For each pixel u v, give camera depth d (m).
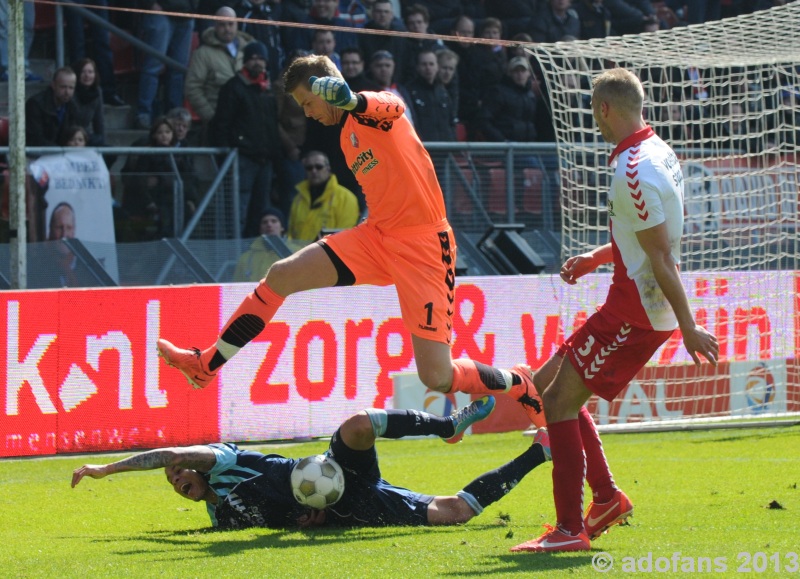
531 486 19.44
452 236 16.69
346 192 34.94
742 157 30.19
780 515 15.52
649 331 13.02
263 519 15.42
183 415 24.80
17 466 22.52
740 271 28.28
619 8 44.34
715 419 27.16
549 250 34.84
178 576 11.88
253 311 16.73
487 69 39.84
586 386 13.16
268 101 35.09
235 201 33.94
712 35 26.86
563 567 12.01
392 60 37.38
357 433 14.89
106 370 24.09
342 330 26.27
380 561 12.54
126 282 29.38
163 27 38.34
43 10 38.31
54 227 30.88
